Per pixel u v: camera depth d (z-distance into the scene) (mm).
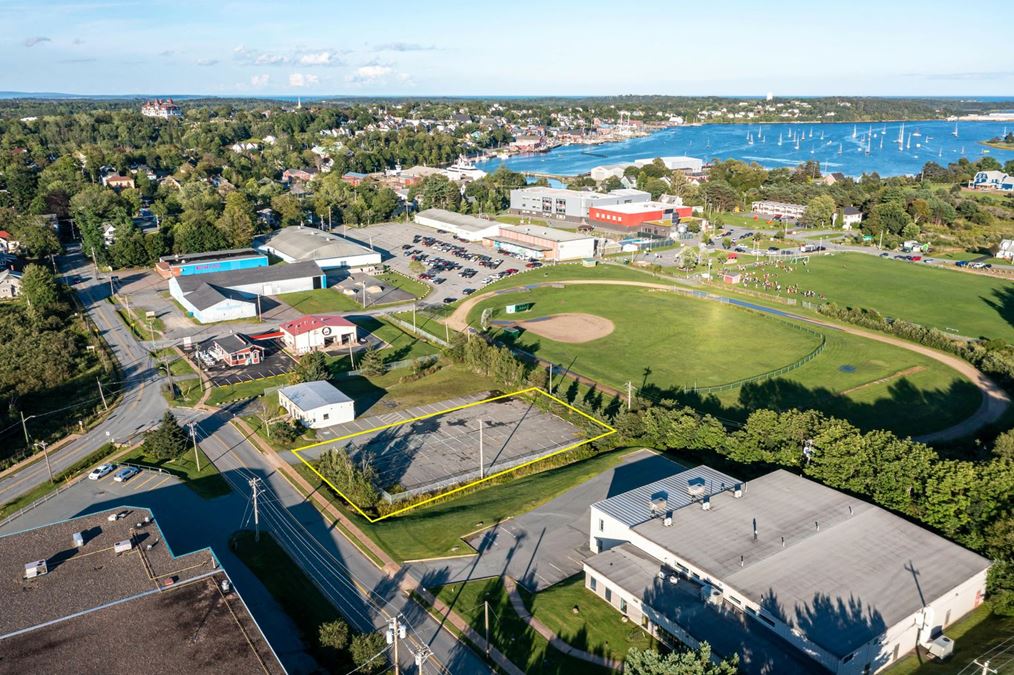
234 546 72875
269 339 139750
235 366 126188
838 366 123375
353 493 82438
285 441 96875
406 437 99562
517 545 73000
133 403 111312
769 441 86438
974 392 112250
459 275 189375
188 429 101625
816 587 58000
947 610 59000
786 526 66938
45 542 66375
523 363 124938
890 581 59062
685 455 91938
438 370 125062
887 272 189125
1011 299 163375
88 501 83312
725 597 58469
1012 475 69938
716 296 168125
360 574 68375
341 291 172750
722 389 114250
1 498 84625
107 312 157000
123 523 69875
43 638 52656
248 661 50250
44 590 58781
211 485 86125
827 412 105812
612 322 148875
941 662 55594
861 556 62375
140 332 143875
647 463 89938
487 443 97688
